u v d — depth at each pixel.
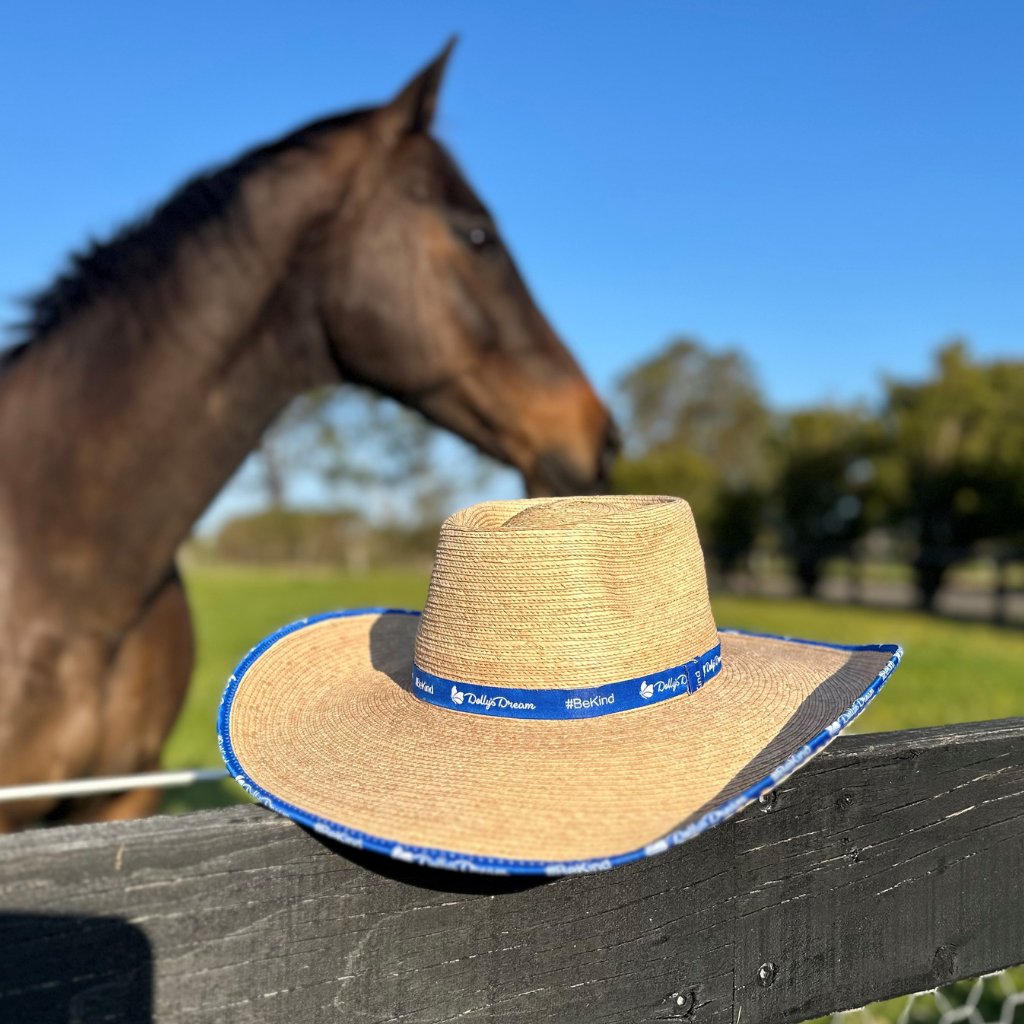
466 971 0.68
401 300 1.81
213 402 1.67
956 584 16.98
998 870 0.90
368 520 26.89
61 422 1.53
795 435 16.91
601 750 0.75
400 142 1.83
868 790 0.84
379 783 0.71
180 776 1.06
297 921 0.63
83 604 1.56
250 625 9.31
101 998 0.57
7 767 1.50
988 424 12.88
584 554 0.83
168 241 1.63
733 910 0.78
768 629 9.28
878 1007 2.13
